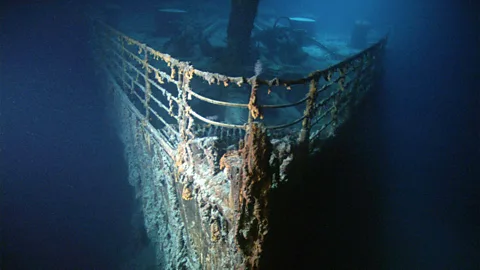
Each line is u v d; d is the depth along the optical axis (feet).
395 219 22.22
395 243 20.40
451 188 25.39
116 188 31.55
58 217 31.12
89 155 34.40
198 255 14.14
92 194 32.30
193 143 12.78
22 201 32.45
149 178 19.39
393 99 32.60
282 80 10.80
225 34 42.42
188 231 14.70
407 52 39.47
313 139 15.07
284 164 12.17
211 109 20.84
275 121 20.30
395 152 27.61
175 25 41.22
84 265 27.76
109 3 51.29
